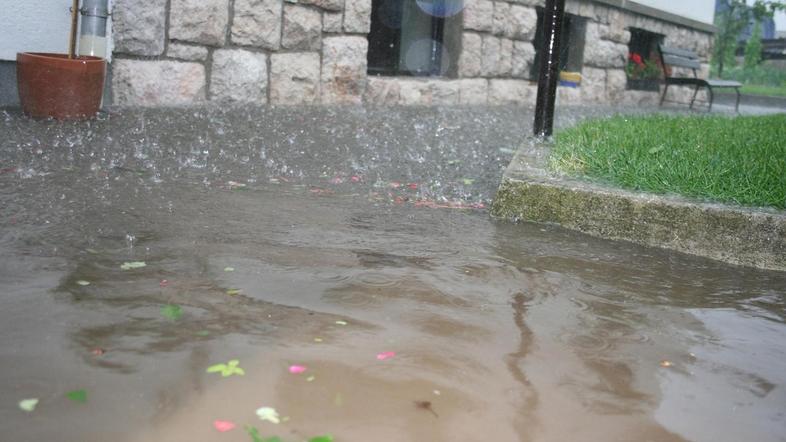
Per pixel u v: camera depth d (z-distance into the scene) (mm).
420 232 3150
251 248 2707
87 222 2875
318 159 4738
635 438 1580
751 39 25109
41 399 1529
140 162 4125
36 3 5559
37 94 5047
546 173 3729
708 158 3947
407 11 9055
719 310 2480
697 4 14555
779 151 4375
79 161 3984
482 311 2254
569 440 1547
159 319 1981
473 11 9180
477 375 1804
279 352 1833
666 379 1890
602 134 5051
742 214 3051
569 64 11344
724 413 1729
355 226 3162
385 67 8945
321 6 7352
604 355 2008
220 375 1688
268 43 6969
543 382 1803
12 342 1773
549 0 4938
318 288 2328
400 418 1568
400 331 2031
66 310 1991
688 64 13461
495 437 1532
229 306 2117
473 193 4074
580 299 2461
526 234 3266
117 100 6000
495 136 6551
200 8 6383
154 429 1455
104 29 5684
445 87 9062
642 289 2637
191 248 2652
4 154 3943
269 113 6457
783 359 2092
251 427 1477
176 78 6340
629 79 12977
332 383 1693
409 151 5324
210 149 4699
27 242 2559
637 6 12242
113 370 1675
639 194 3312
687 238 3162
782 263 2998
